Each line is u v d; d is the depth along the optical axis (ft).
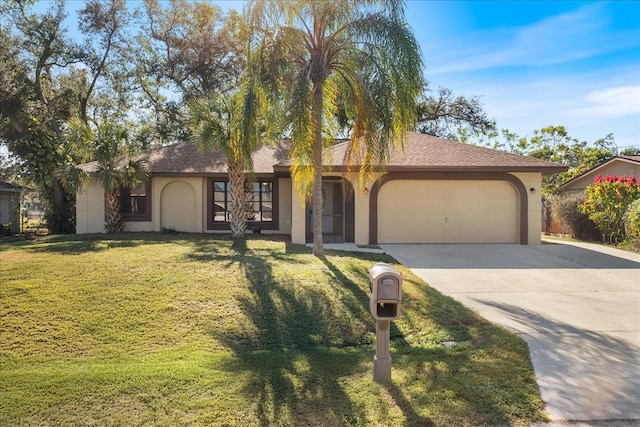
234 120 36.63
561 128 104.17
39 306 20.67
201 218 55.42
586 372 14.02
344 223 47.39
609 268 33.60
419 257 37.65
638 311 21.58
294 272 27.35
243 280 25.22
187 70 85.81
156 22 84.28
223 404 11.98
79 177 49.80
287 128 32.96
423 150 49.16
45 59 70.59
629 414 11.37
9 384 13.41
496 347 16.33
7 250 36.73
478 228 47.01
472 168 44.96
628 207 44.78
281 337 18.48
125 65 82.99
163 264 29.25
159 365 15.05
